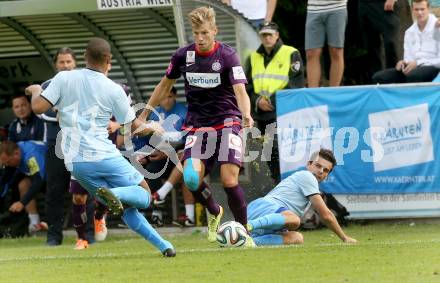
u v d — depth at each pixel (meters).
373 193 29.45
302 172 24.50
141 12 34.19
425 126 29.12
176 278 17.72
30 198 32.88
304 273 17.95
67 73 20.56
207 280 17.38
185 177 22.73
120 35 35.44
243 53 32.34
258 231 23.84
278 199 24.31
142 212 33.28
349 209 29.61
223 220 29.31
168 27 34.69
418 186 29.22
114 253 23.66
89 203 29.02
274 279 17.31
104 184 20.64
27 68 37.84
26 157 33.06
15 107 33.66
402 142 29.28
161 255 21.38
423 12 31.86
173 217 32.84
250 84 31.34
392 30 34.12
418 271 17.98
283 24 41.00
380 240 24.56
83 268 19.72
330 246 22.38
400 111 29.23
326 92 29.59
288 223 23.78
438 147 29.08
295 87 31.08
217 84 22.78
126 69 35.94
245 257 20.45
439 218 29.38
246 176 30.00
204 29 22.55
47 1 32.44
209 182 29.44
